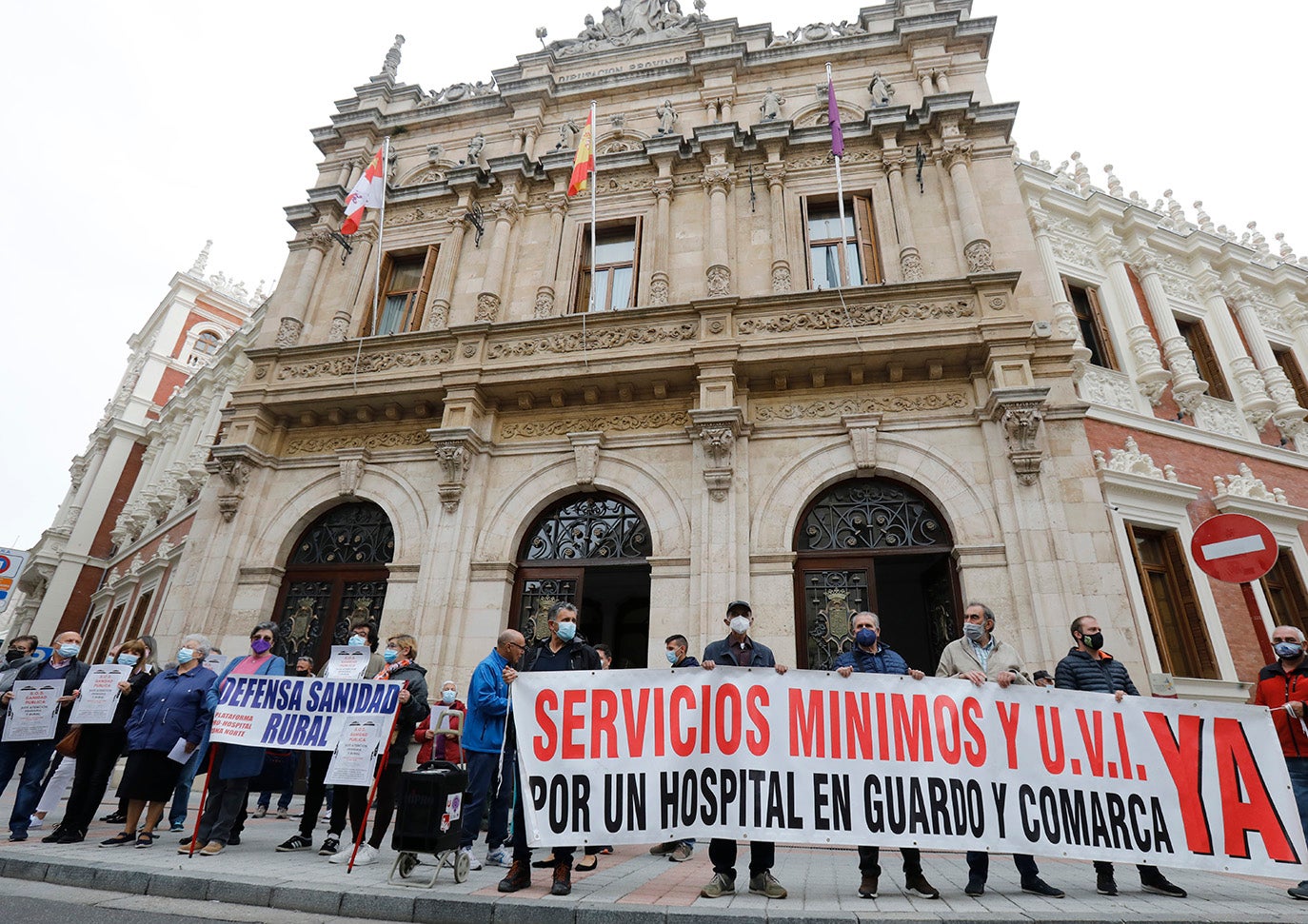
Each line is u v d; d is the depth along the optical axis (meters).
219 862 5.59
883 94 13.32
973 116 12.55
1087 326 13.50
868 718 5.16
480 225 14.21
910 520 10.35
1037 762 5.09
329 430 12.91
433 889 4.80
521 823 4.90
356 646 7.32
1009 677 5.31
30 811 6.41
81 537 25.98
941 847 4.82
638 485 10.98
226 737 6.04
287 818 8.77
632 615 18.30
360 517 12.39
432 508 11.60
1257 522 6.25
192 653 6.63
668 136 13.52
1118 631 8.85
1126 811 4.99
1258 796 5.03
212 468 12.49
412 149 16.08
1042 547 9.27
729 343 10.97
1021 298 11.20
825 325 11.16
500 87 15.82
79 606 25.48
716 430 10.41
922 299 11.05
